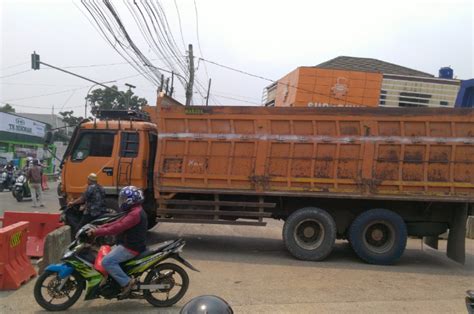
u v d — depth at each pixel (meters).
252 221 9.26
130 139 9.55
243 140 9.14
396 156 8.88
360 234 8.90
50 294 5.45
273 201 9.39
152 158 9.77
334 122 8.97
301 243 8.95
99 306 5.67
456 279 7.80
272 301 6.02
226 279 7.12
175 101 9.86
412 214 9.30
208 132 9.22
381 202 9.23
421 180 8.83
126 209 5.56
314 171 9.01
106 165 9.48
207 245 10.17
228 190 9.16
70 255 5.46
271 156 9.09
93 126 9.58
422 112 8.80
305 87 18.42
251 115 9.13
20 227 6.62
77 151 9.62
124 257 5.45
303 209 8.98
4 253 6.23
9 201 18.31
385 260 8.83
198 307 2.27
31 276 6.73
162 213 9.36
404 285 7.20
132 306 5.70
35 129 39.44
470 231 13.23
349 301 6.14
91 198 8.55
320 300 6.14
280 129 9.09
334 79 18.50
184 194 9.54
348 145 8.94
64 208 9.33
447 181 8.79
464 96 12.69
